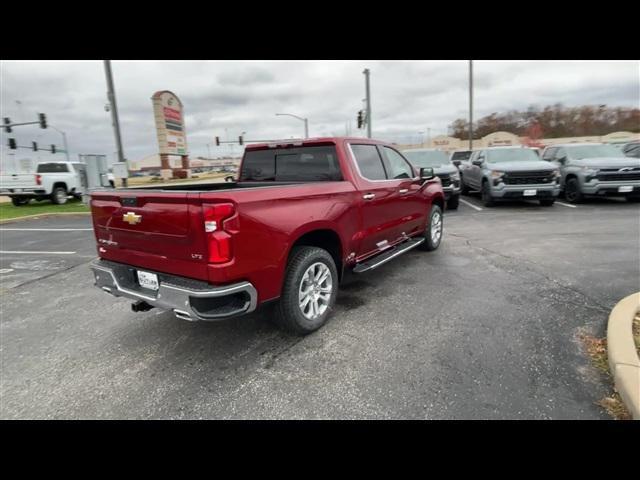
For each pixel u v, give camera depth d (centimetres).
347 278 529
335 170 430
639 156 1343
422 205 606
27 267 692
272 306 374
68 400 282
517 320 377
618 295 430
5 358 348
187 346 355
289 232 329
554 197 1126
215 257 278
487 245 698
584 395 261
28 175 1773
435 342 341
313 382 290
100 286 366
